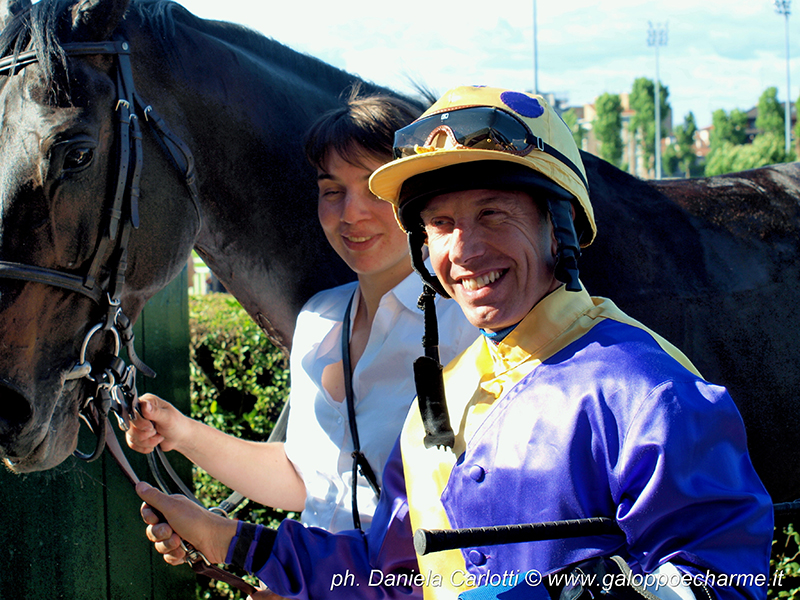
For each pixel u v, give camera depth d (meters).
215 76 1.63
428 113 0.99
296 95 1.82
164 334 2.35
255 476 1.54
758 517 0.79
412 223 1.06
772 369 1.82
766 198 2.00
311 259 1.78
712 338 1.76
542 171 0.89
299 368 1.53
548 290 0.97
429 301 1.11
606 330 0.92
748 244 1.89
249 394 3.14
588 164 1.87
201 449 1.49
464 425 0.98
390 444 1.32
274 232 1.74
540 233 0.94
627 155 65.19
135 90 1.39
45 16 1.26
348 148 1.35
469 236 0.93
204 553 1.21
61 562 2.06
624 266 1.73
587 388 0.86
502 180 0.89
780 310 1.85
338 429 1.41
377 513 1.19
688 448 0.79
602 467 0.84
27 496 1.99
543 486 0.86
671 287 1.75
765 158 36.22
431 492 0.99
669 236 1.83
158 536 1.22
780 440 1.85
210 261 1.76
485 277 0.94
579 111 73.81
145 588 2.30
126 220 1.33
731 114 60.81
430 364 1.03
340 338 1.50
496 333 0.99
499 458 0.90
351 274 1.80
